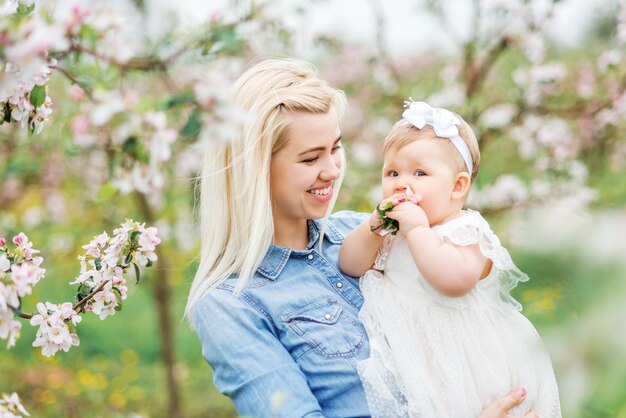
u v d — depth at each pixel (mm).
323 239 1965
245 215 1746
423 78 5742
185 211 3963
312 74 1816
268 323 1717
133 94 1219
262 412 1598
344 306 1796
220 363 1675
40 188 4383
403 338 1712
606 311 908
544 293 3412
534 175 4727
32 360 5668
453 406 1665
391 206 1783
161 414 5074
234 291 1735
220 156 1779
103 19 1340
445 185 1812
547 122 4383
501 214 4234
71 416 5012
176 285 5133
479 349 1731
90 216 4469
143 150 1191
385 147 1912
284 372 1624
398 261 1830
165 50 1735
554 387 1770
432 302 1760
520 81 4277
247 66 2236
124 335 6160
